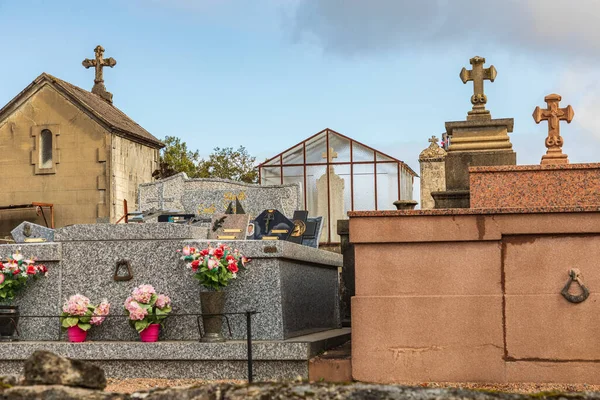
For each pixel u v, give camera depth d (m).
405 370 8.75
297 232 14.78
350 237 8.91
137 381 9.40
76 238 10.58
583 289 8.50
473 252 8.75
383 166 26.70
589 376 8.46
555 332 8.55
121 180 29.94
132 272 10.37
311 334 11.18
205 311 9.72
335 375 9.05
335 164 26.94
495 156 12.20
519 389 8.32
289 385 5.36
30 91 30.08
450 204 12.12
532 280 8.63
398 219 8.84
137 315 9.70
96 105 31.09
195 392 5.39
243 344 9.34
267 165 27.30
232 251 10.00
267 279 10.04
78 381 5.54
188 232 10.30
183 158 42.31
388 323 8.81
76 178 29.66
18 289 10.62
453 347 8.70
